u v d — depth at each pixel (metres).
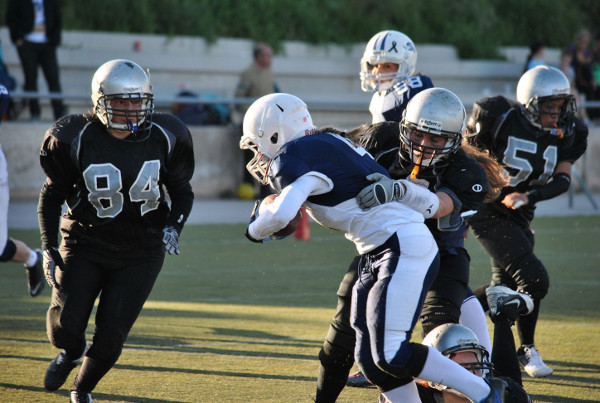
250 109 13.20
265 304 22.62
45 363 16.55
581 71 52.56
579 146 18.17
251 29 62.97
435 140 13.12
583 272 27.66
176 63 57.16
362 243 12.41
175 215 14.11
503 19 74.31
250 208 43.69
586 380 15.80
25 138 43.25
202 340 18.59
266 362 16.81
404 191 12.25
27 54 42.47
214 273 27.36
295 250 32.44
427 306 13.63
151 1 61.50
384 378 12.24
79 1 59.22
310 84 61.09
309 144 12.30
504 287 14.15
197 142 46.84
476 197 13.47
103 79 13.41
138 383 15.29
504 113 17.77
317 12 66.31
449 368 11.84
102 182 13.65
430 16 70.50
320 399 13.49
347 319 13.13
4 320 20.39
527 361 16.36
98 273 13.97
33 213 39.72
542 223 40.12
